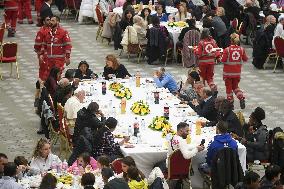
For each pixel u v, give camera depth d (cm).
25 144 2672
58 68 2844
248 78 3400
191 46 3491
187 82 2788
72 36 4075
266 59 3522
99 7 4084
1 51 3362
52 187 1858
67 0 4400
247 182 2005
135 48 3597
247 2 3903
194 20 3541
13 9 4041
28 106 3056
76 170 2105
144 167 2242
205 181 2262
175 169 2211
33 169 2105
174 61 3638
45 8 4091
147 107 2547
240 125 2397
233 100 3034
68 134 2498
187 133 2231
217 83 3328
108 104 2608
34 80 3378
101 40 4003
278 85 3306
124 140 2297
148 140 2325
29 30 4209
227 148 2161
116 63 2970
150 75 3416
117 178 1856
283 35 3509
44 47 3184
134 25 3591
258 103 3083
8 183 1934
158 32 3541
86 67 2959
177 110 2569
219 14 3725
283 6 4138
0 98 3147
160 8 3875
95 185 1997
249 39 3897
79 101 2555
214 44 3195
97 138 2259
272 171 2034
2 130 2800
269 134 2328
